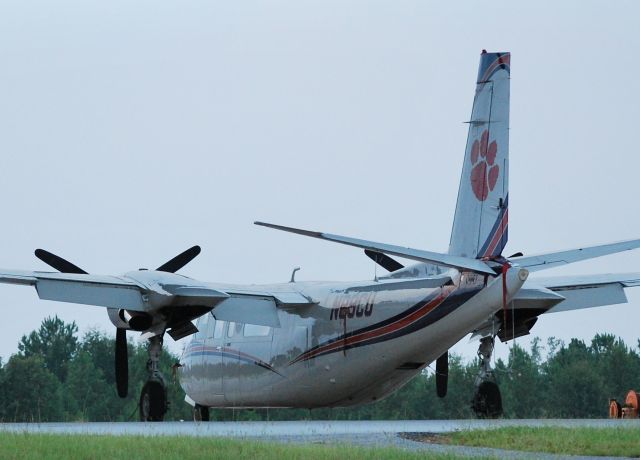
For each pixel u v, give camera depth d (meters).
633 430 55.59
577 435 53.91
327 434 58.12
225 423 70.50
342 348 80.88
